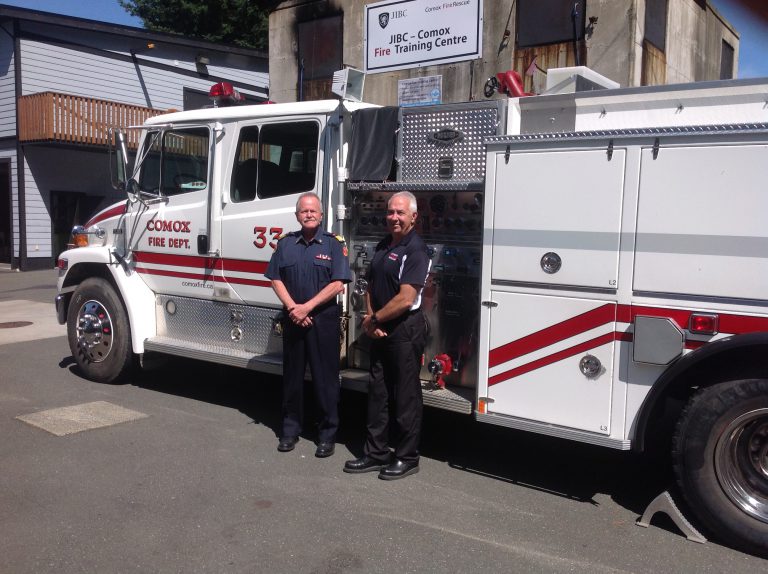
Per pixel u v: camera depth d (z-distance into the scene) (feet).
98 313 21.70
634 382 12.48
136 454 15.93
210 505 13.29
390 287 14.32
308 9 37.86
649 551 11.78
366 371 16.90
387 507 13.34
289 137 17.49
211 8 95.71
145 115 59.98
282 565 11.14
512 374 13.75
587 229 12.74
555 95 14.07
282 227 17.40
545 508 13.48
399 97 33.71
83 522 12.53
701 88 12.77
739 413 11.62
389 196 16.11
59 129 54.13
